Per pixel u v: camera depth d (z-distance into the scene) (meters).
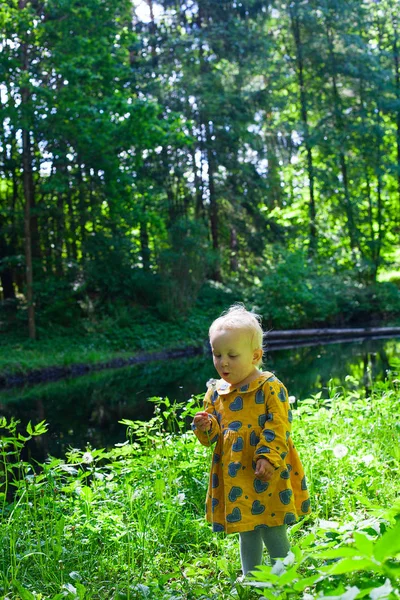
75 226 21.84
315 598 1.66
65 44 17.36
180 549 3.77
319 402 5.88
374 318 26.95
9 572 3.42
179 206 26.34
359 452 4.57
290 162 31.55
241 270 27.05
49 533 3.88
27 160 18.59
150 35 25.73
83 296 21.48
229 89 25.78
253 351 3.10
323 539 2.88
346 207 29.80
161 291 21.77
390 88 29.88
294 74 31.09
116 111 17.61
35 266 20.50
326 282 26.20
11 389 14.37
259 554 3.00
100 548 3.62
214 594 2.90
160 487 3.91
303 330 23.00
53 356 17.14
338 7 29.45
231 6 26.64
